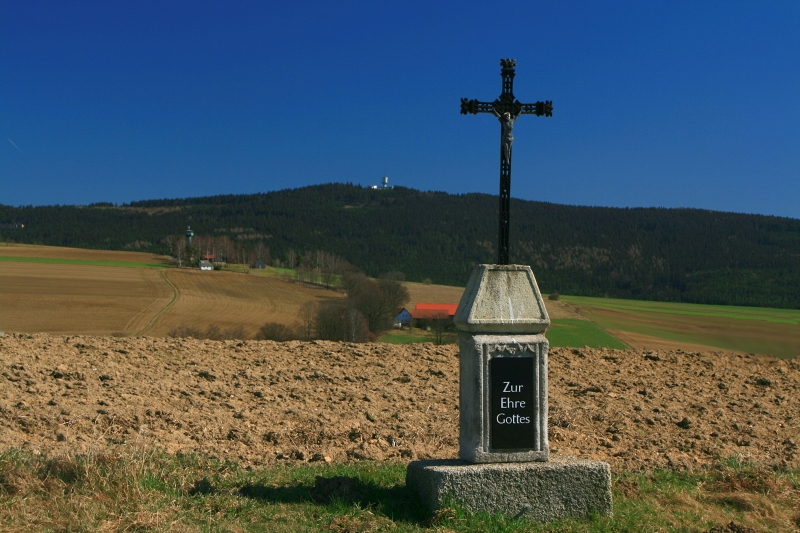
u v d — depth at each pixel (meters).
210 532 5.14
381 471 6.91
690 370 12.80
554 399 10.51
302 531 5.29
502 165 6.31
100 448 6.97
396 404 9.85
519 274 6.12
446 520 5.57
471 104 6.25
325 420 8.85
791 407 10.70
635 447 8.55
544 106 6.39
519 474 5.87
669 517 6.17
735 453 8.45
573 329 37.19
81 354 11.27
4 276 67.12
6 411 7.95
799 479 7.45
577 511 5.97
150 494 5.75
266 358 11.93
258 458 7.37
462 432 6.18
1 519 5.02
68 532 4.97
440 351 13.36
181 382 10.12
